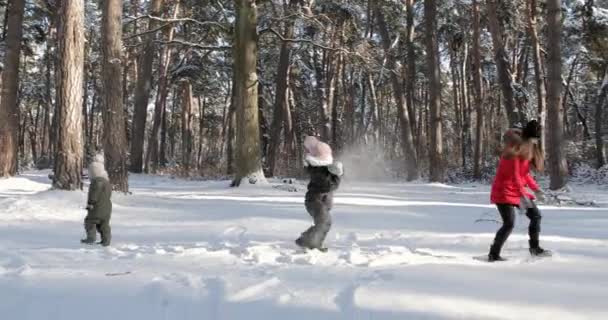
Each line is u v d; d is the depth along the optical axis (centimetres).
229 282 456
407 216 1023
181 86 4681
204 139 7044
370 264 558
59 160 1248
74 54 1266
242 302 402
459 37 3541
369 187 2136
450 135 5312
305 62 3891
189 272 511
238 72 1911
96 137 5834
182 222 933
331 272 508
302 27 2739
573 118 5241
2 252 626
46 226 891
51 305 400
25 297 420
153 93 4756
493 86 4284
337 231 826
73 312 385
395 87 2866
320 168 651
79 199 1177
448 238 750
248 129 1894
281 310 384
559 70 1877
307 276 491
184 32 3500
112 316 376
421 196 1670
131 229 853
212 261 575
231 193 1631
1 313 384
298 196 1552
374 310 379
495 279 473
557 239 738
